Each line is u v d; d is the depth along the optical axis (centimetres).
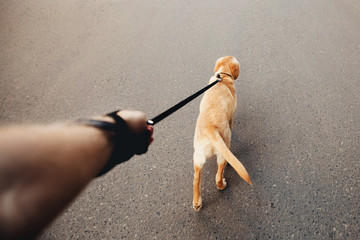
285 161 294
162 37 500
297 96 365
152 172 297
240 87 386
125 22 546
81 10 589
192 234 247
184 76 418
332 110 342
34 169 40
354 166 283
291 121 334
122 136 74
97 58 466
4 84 425
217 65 327
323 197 261
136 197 277
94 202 274
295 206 257
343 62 412
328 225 242
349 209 251
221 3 577
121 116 80
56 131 52
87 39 509
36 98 400
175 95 388
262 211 256
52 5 608
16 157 39
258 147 310
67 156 48
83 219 262
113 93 400
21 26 550
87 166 54
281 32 484
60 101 393
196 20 534
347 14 518
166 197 275
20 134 44
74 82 423
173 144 322
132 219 260
